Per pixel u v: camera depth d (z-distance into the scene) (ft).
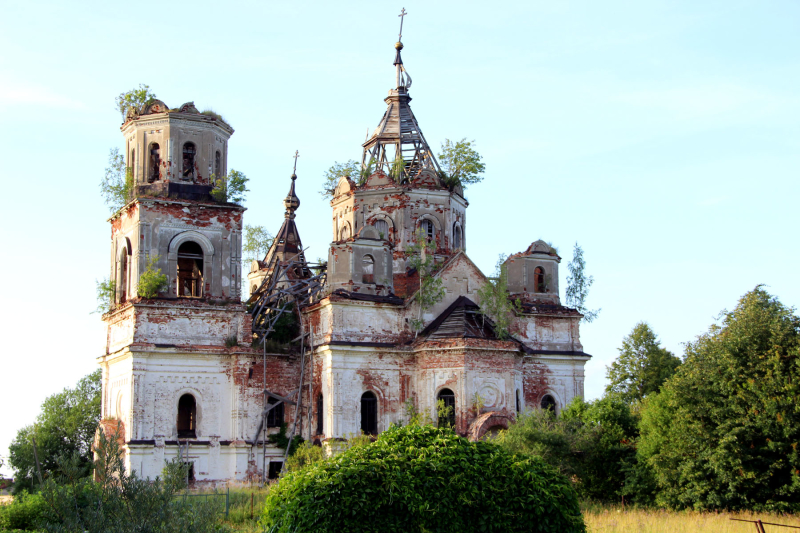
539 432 131.13
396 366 156.35
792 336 120.67
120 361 155.43
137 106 162.20
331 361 151.43
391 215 175.94
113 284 162.91
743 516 111.14
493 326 159.33
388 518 67.10
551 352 170.09
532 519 70.08
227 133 164.86
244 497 125.08
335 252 160.45
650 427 129.39
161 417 149.28
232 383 155.02
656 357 230.89
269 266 205.36
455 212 182.19
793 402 115.03
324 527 65.51
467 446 72.69
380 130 187.21
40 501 106.63
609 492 136.46
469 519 69.05
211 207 158.51
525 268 174.19
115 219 164.66
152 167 158.92
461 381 150.00
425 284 159.53
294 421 157.58
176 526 68.08
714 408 119.65
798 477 112.98
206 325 155.33
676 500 121.80
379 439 73.36
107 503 69.72
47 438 212.84
